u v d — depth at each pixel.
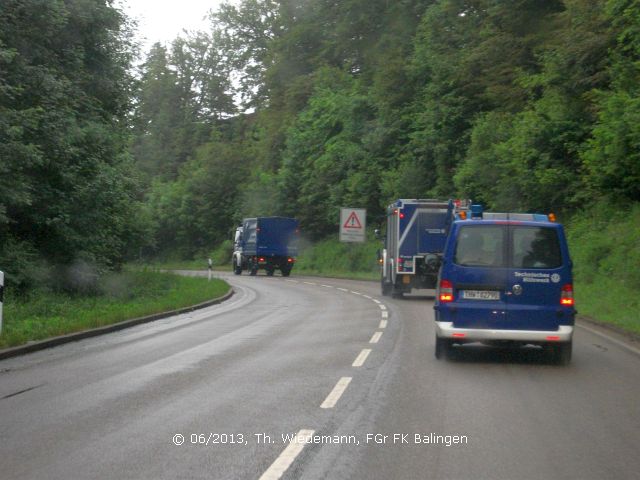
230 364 12.17
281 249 51.88
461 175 36.97
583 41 30.27
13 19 20.86
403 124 50.19
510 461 6.77
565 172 30.98
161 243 78.12
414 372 11.37
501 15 40.59
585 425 8.08
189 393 9.70
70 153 22.31
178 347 14.43
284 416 8.39
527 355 13.32
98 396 9.53
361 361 12.45
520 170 32.47
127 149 29.89
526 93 37.19
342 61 68.00
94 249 25.17
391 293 29.92
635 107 24.55
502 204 34.03
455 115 43.12
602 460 6.82
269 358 12.84
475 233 12.31
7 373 11.36
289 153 61.94
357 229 47.78
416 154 47.06
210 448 7.11
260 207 64.25
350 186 53.53
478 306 12.15
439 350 12.59
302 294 31.86
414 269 27.53
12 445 7.22
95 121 25.36
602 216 29.28
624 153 25.34
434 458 6.84
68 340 15.33
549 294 12.12
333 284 40.41
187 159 88.44
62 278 23.66
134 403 9.09
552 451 7.09
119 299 23.97
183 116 93.88
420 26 50.31
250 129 85.12
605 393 9.83
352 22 63.81
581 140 30.80
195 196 75.50
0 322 14.30
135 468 6.50
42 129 21.25
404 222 27.59
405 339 15.55
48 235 23.47
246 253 53.38
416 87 49.50
